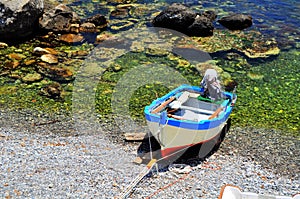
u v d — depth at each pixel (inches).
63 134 676.1
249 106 781.3
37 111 740.0
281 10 1213.1
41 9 1014.4
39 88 808.3
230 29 1084.5
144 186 559.2
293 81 868.0
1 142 637.3
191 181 573.3
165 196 541.3
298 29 1099.9
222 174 592.4
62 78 842.8
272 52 978.7
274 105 787.4
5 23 950.4
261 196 489.7
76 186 546.0
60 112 741.3
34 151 618.2
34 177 557.0
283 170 612.4
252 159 634.2
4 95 781.3
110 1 1223.5
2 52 925.2
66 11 1048.2
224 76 876.6
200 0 1269.7
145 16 1130.7
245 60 942.4
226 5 1239.5
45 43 974.4
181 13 1046.4
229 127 715.4
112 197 531.2
